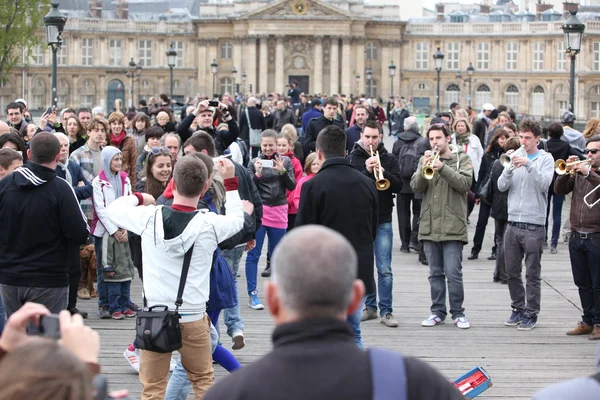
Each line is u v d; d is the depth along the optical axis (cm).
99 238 1482
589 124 2062
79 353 504
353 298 510
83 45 9350
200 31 9594
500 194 1806
